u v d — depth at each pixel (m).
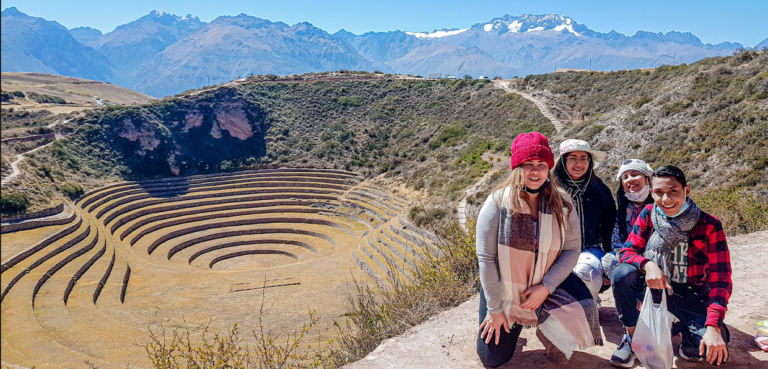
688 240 4.63
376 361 5.18
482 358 4.72
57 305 26.36
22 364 19.20
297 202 57.94
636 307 4.75
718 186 24.14
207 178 63.81
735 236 9.74
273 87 87.31
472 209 34.47
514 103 66.75
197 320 26.48
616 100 55.84
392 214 48.22
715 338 4.30
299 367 7.28
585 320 4.42
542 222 4.26
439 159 57.84
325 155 69.12
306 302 29.27
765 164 23.66
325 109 82.25
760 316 5.58
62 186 47.38
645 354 4.46
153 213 52.81
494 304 4.37
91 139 61.06
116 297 29.53
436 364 4.96
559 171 6.32
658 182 4.64
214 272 36.53
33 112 67.50
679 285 4.72
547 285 4.30
